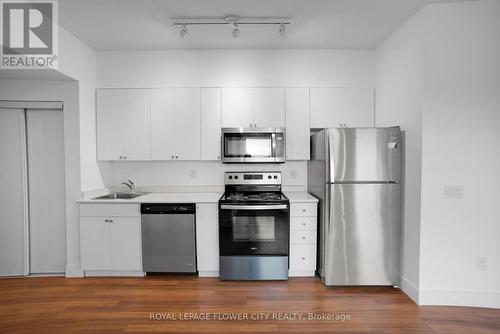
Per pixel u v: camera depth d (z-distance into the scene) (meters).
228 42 3.25
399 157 2.74
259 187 3.53
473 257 2.43
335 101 3.37
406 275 2.71
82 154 3.11
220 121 3.36
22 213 3.12
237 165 3.64
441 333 2.09
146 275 3.12
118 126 3.36
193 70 3.45
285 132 3.33
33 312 2.38
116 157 3.37
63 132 3.14
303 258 3.04
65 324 2.21
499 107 2.38
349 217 2.78
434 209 2.45
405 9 2.51
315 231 3.02
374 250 2.79
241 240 2.96
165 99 3.35
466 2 2.38
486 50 2.38
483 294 2.43
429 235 2.46
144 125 3.36
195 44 3.29
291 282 2.95
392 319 2.27
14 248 3.12
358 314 2.34
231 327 2.17
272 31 2.98
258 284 2.91
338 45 3.35
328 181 2.79
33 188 3.15
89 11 2.54
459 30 2.39
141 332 2.11
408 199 2.67
